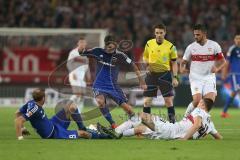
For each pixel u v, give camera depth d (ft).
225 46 304.50
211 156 114.11
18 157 112.16
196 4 339.57
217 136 143.02
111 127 158.51
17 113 141.28
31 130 169.89
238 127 186.91
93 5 330.34
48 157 112.06
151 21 326.65
